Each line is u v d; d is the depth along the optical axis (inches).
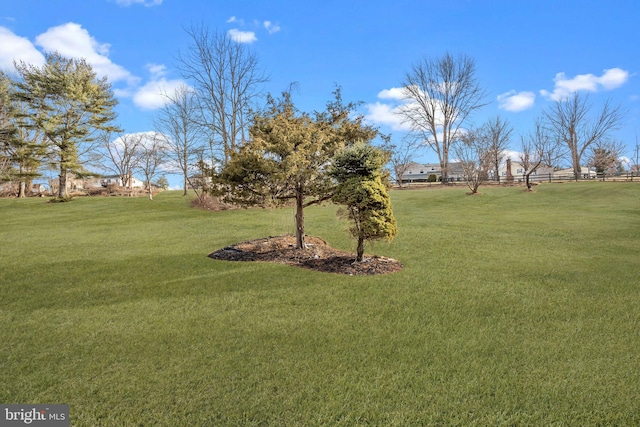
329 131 340.8
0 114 925.8
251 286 242.5
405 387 123.2
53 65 1075.9
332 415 109.3
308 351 149.3
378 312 192.2
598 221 546.6
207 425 105.2
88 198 1039.6
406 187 1412.4
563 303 201.9
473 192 1031.6
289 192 358.3
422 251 351.6
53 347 156.2
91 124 1153.4
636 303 200.7
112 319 188.4
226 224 587.8
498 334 163.3
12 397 120.6
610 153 1824.6
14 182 1227.2
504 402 114.6
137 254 356.5
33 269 295.6
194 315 192.4
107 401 117.4
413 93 1560.0
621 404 113.3
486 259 314.7
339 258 315.6
